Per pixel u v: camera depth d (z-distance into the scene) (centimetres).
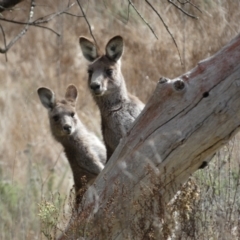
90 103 2634
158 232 1226
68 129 1900
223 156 1517
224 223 1272
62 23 3078
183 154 1232
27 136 2630
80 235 1266
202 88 1198
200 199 1305
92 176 1875
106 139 1706
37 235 1845
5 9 1440
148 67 2533
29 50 3111
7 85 2934
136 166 1252
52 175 2223
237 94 1185
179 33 2528
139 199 1244
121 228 1262
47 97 2031
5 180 2325
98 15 3066
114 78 1716
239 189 1401
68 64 2942
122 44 1764
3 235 1880
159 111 1231
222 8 2441
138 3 2831
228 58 1188
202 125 1207
